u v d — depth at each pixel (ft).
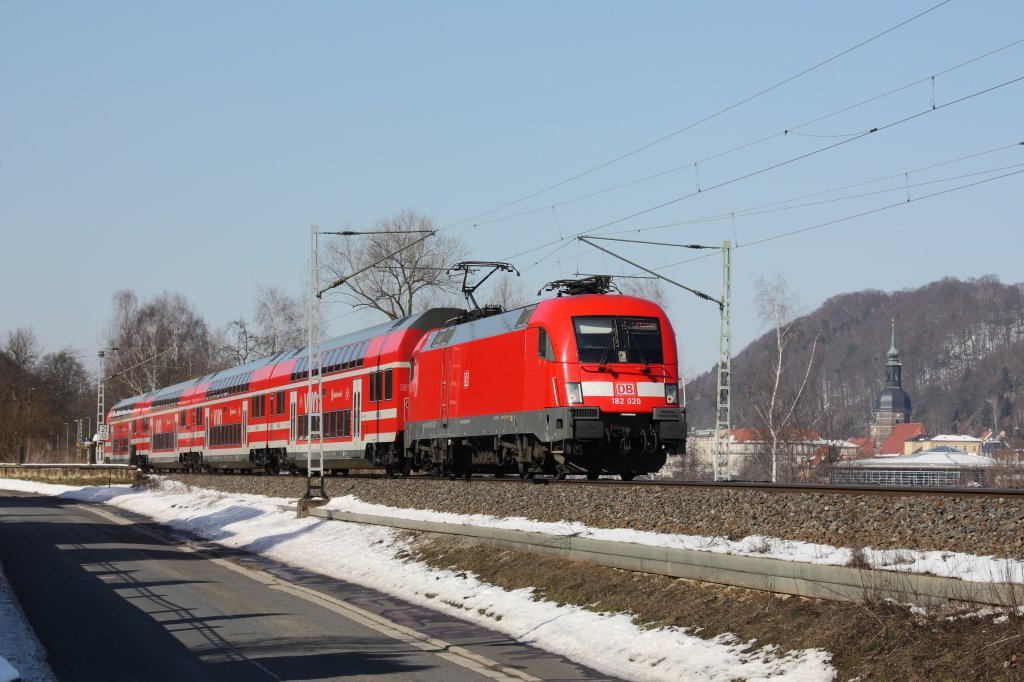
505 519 69.31
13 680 33.42
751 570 42.16
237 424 165.68
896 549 42.39
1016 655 29.76
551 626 46.21
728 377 130.00
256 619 49.49
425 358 106.22
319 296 108.27
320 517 95.25
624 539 53.52
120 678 36.78
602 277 89.25
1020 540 40.42
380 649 42.68
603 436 81.05
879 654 33.27
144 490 166.81
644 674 38.37
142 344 330.54
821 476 211.41
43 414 371.56
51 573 66.18
